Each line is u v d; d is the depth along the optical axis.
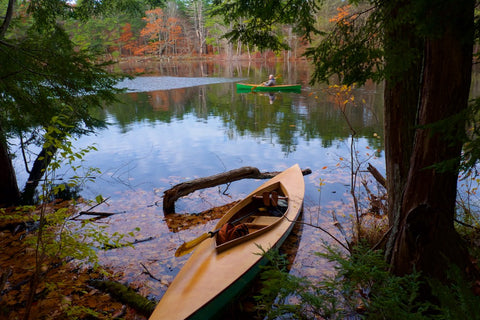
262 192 6.84
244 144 11.23
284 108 16.84
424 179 2.99
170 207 6.84
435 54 2.61
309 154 10.05
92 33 53.81
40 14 7.19
